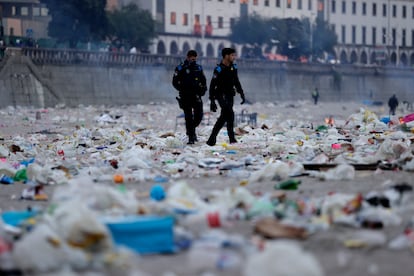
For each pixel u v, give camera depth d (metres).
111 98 188.00
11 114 135.12
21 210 25.48
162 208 22.92
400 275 17.50
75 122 107.19
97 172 36.22
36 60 172.00
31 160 42.59
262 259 17.09
